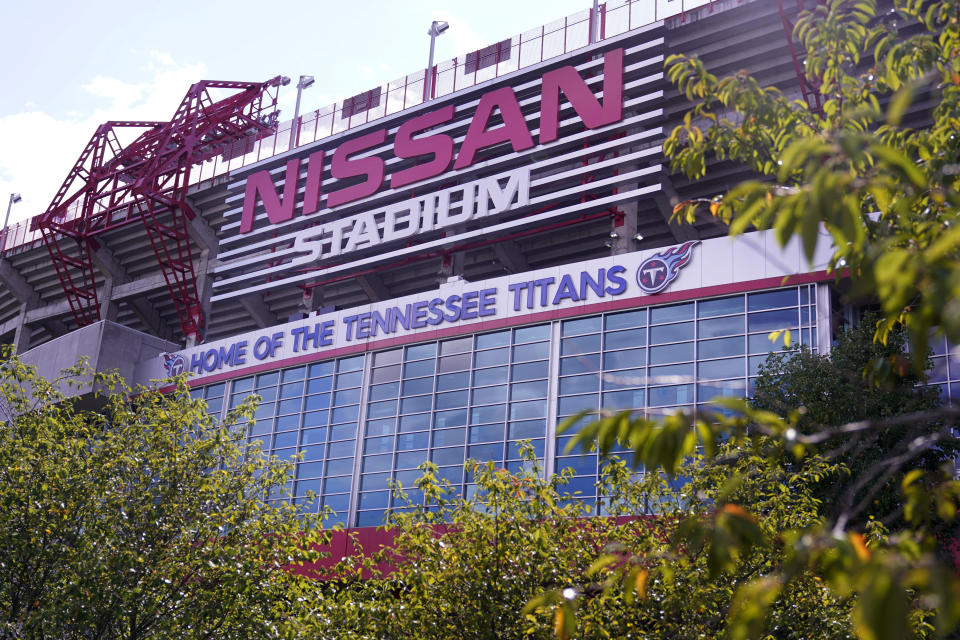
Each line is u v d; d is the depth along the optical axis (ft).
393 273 181.47
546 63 159.22
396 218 170.50
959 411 14.40
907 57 32.83
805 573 44.14
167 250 205.36
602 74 152.46
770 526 44.68
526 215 157.38
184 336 226.79
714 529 14.10
